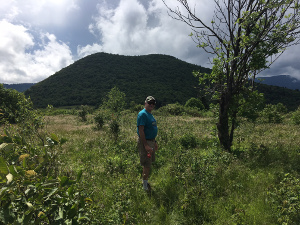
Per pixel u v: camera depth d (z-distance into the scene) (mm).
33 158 1754
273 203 2938
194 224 2650
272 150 5562
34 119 5938
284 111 26734
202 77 6117
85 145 7297
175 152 6105
